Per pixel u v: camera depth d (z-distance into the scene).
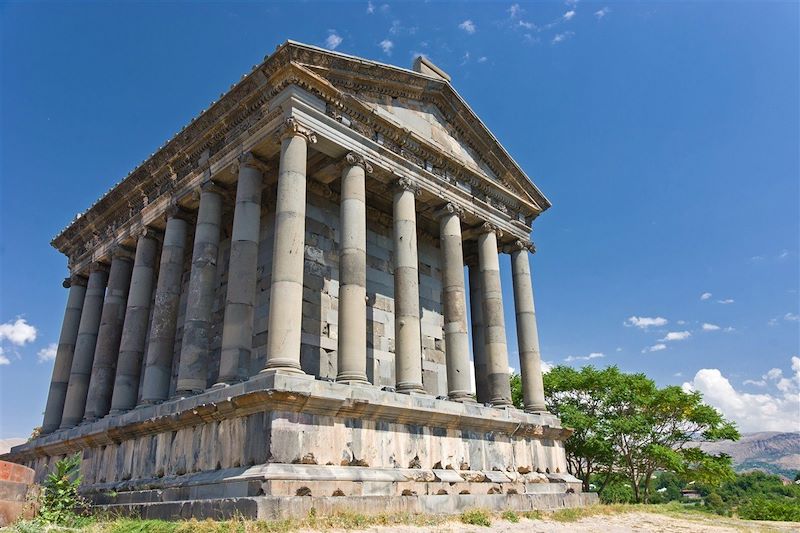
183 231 27.02
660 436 46.62
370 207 29.58
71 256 36.12
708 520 24.73
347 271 22.19
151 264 28.73
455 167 28.83
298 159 21.72
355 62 24.64
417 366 23.14
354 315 21.58
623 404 45.56
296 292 20.00
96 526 14.70
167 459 20.55
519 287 31.34
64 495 16.80
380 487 18.67
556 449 27.73
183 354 22.64
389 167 25.52
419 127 28.28
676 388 46.03
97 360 29.39
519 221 32.62
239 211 22.83
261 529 13.68
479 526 17.06
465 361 25.61
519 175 33.00
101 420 25.52
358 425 19.48
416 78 27.58
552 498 24.23
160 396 23.92
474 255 33.00
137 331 27.17
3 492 14.98
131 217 30.70
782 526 25.23
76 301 34.44
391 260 29.86
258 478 16.12
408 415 20.86
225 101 24.91
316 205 27.27
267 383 17.86
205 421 19.45
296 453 17.36
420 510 18.39
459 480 21.45
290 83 22.73
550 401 46.50
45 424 31.45
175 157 27.53
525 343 30.11
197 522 14.40
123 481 22.12
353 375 20.69
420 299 30.75
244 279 21.78
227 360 20.58
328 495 17.11
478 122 30.73
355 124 24.80
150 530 13.93
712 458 47.59
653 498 69.69
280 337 19.17
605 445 42.62
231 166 24.47
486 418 23.88
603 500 47.88
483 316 28.73
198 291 23.55
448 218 28.00
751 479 116.19
